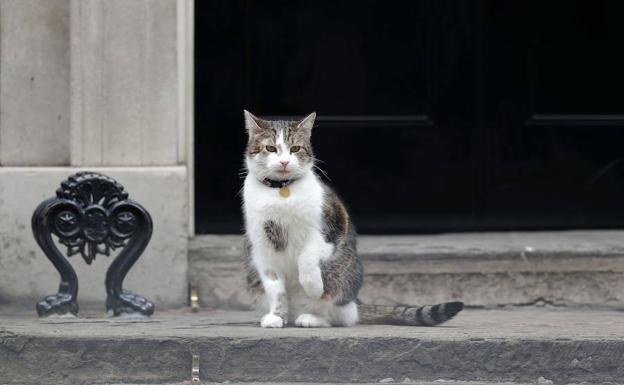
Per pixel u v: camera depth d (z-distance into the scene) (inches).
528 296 352.5
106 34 349.7
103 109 350.6
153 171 349.1
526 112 392.5
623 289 351.6
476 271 351.6
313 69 390.0
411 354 280.5
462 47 390.9
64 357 280.2
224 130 389.1
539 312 346.3
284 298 300.7
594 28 392.2
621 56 392.2
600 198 394.0
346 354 280.5
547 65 392.5
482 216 393.4
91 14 349.1
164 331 289.0
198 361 280.2
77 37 349.1
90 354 280.2
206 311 347.3
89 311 340.8
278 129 293.7
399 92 391.2
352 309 305.1
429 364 280.5
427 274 350.9
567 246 359.3
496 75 391.9
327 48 390.0
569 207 394.0
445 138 391.2
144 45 350.9
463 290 351.6
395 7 390.0
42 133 357.1
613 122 393.4
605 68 392.5
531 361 281.4
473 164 392.5
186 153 364.2
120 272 318.0
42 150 357.4
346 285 301.7
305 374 280.5
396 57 390.6
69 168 350.6
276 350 280.4
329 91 390.3
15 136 356.5
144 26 350.6
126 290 330.6
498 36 391.9
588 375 281.9
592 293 352.5
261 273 301.1
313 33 389.4
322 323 302.0
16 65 355.9
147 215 316.8
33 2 355.6
